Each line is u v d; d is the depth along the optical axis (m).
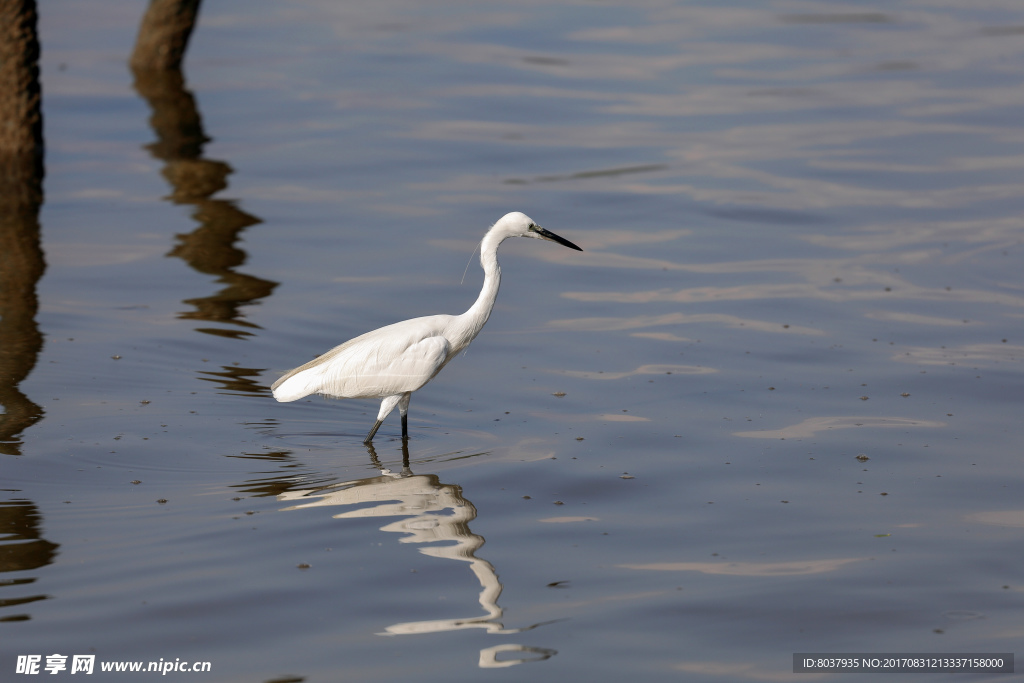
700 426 11.48
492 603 7.96
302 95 28.11
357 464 10.67
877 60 30.67
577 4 38.47
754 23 35.38
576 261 17.30
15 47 22.05
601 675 7.08
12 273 16.44
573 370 13.20
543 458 10.73
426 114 26.30
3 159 22.58
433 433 11.52
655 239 18.28
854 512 9.48
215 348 13.83
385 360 10.98
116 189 20.98
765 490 9.95
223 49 33.34
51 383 12.62
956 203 19.67
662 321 14.78
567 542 8.95
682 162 22.52
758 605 7.95
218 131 25.20
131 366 13.18
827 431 11.27
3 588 8.09
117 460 10.63
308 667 7.15
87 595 8.00
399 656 7.28
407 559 8.63
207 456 10.81
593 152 23.31
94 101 27.66
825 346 13.76
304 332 14.39
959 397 12.09
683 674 7.09
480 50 32.34
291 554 8.69
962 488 9.93
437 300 15.59
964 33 33.66
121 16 38.41
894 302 15.27
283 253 17.55
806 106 26.41
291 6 39.53
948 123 24.75
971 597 8.04
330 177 21.83
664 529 9.19
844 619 7.75
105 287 15.93
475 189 20.97
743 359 13.40
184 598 7.98
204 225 18.92
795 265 16.94
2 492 9.84
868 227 18.61
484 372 13.22
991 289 15.69
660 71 29.81
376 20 36.81
